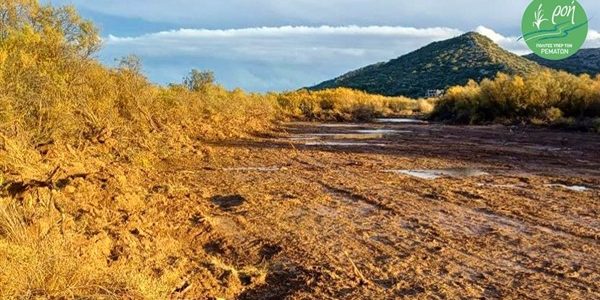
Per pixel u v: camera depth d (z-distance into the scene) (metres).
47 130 11.61
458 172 13.80
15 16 15.80
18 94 11.32
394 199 10.32
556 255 7.11
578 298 5.72
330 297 5.71
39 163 9.49
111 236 6.78
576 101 30.80
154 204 9.18
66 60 15.24
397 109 51.06
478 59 118.06
